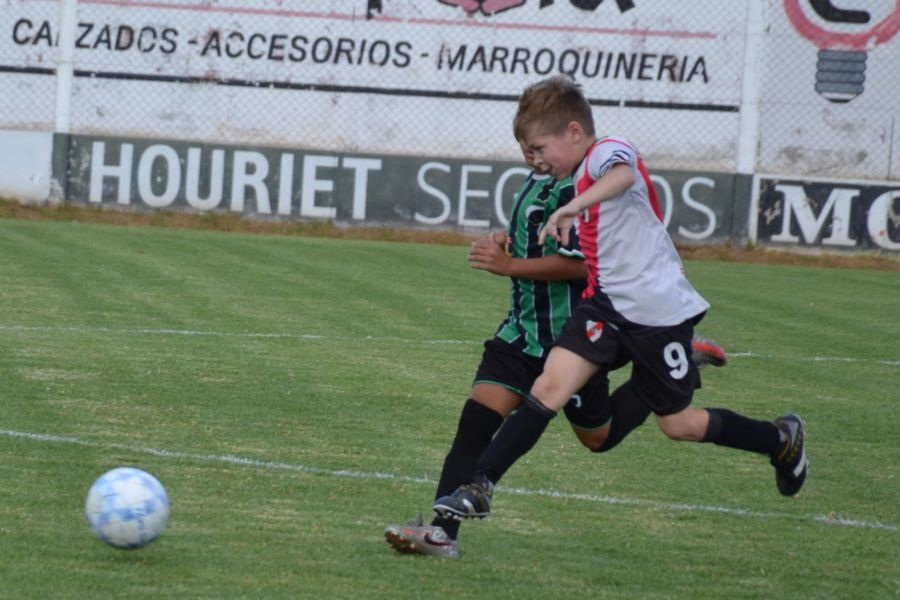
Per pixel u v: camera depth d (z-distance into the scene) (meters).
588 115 13.20
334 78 54.00
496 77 53.88
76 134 54.19
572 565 12.98
